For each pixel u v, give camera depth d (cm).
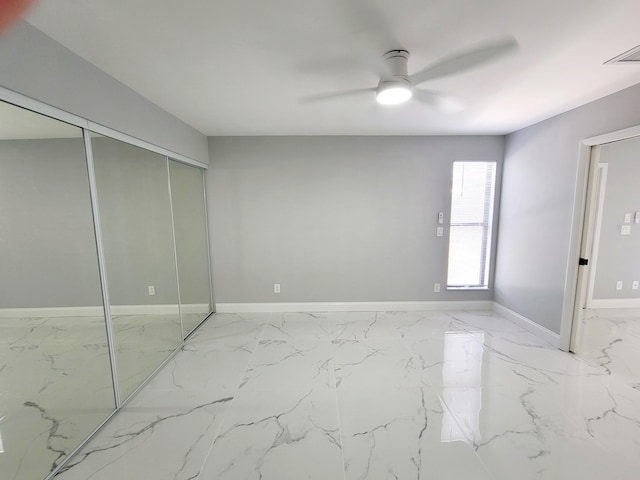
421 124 313
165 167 272
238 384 233
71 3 120
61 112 155
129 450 171
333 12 129
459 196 377
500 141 364
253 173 365
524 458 163
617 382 231
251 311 387
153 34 145
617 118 227
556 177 287
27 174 187
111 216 212
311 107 254
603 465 158
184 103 242
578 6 125
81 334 202
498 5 124
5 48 127
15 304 195
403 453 167
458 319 361
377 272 385
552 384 229
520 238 338
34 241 196
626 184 376
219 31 143
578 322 275
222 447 172
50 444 174
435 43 155
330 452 168
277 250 378
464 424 188
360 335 319
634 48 160
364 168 367
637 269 390
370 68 182
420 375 243
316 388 227
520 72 190
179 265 321
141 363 261
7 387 192
